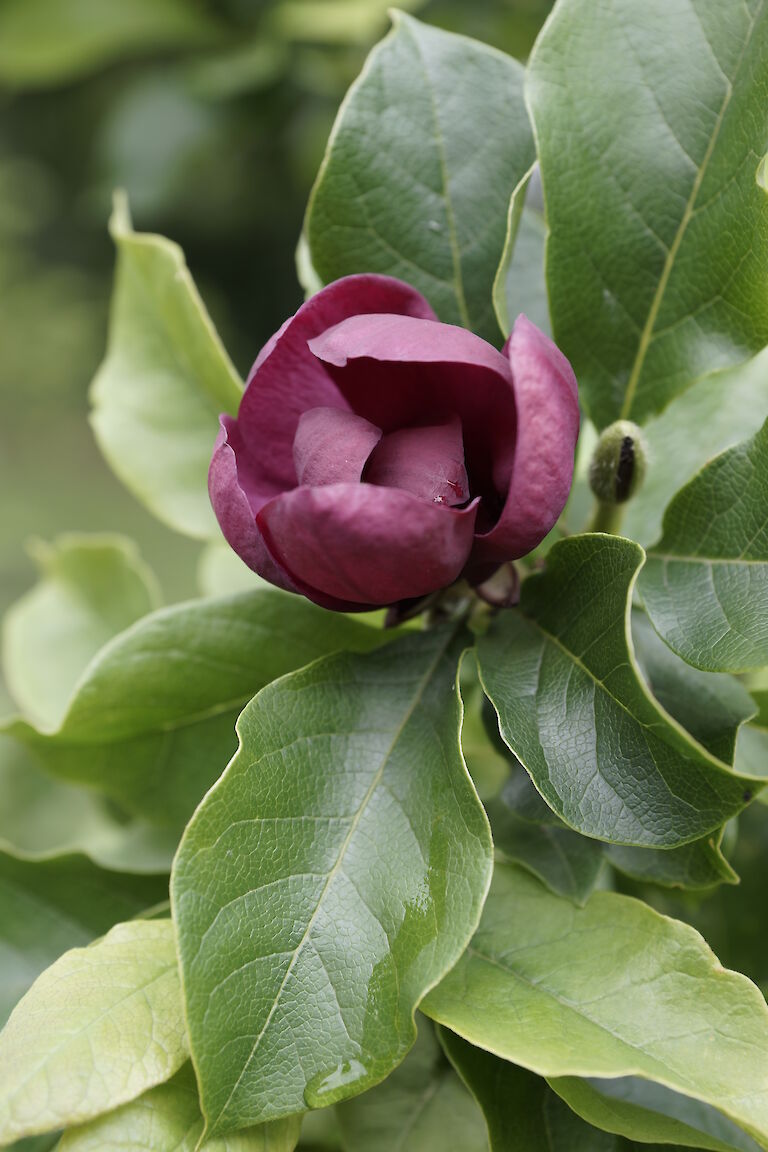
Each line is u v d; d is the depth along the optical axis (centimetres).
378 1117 75
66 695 90
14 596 285
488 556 71
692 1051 70
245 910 70
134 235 81
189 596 280
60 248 281
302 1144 78
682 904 83
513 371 69
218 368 81
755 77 74
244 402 73
